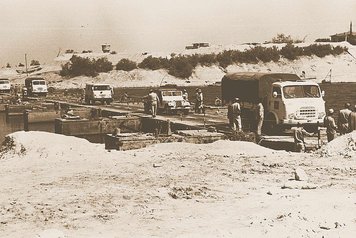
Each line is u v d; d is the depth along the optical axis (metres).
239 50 166.50
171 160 19.70
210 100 76.69
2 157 22.72
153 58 152.62
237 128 28.39
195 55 159.25
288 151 22.88
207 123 34.84
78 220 11.65
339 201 12.45
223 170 17.41
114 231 10.75
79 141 24.72
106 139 27.38
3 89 91.94
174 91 43.62
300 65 164.00
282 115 26.62
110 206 12.84
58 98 76.38
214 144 23.33
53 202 13.42
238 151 21.50
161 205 12.88
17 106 64.69
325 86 122.75
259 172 16.98
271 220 10.97
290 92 26.88
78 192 14.53
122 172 17.55
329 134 22.47
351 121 22.61
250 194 13.80
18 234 10.71
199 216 11.75
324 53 168.62
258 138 26.02
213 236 9.93
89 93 61.03
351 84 134.50
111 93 60.66
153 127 39.19
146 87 137.50
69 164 19.67
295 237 9.74
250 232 10.12
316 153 20.28
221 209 12.30
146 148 23.55
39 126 55.31
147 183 15.52
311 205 12.12
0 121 62.44
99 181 16.05
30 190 15.05
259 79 28.17
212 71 155.25
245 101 29.50
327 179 15.53
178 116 41.47
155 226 11.02
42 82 81.19
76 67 150.12
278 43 186.50
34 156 22.06
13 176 17.69
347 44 179.12
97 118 44.12
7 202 13.59
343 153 19.58
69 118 45.28
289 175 16.31
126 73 148.50
